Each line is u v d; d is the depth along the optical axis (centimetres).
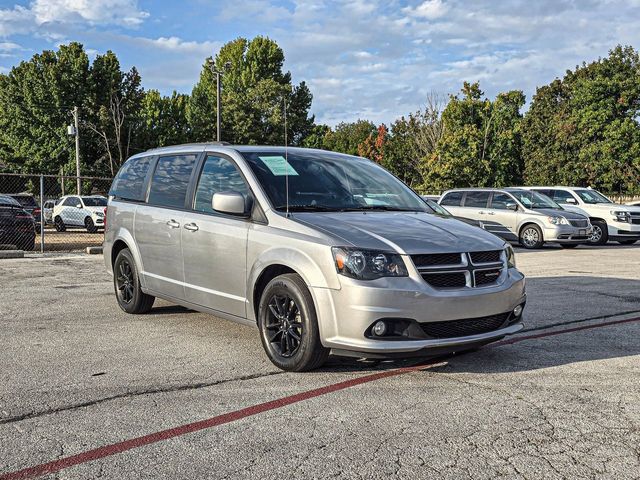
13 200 1485
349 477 295
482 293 448
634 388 431
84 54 4466
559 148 4362
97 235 2306
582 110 4272
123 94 4581
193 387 433
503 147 4541
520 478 294
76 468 306
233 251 516
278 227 484
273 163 548
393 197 571
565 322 650
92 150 4616
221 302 538
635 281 974
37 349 537
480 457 318
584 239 1656
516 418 372
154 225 629
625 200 4050
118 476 297
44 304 758
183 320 665
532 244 1666
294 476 296
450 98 4753
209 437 344
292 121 4916
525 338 582
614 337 587
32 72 4462
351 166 600
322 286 438
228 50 5981
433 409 388
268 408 390
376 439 340
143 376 458
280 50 5706
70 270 1106
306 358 452
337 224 468
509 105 4991
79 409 388
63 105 4425
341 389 428
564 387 433
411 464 309
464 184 4197
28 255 1381
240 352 529
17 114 4550
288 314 469
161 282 623
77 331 609
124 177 726
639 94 4109
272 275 499
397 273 428
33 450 327
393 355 423
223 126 4809
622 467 307
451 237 467
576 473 300
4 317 677
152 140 4769
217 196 506
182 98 5284
